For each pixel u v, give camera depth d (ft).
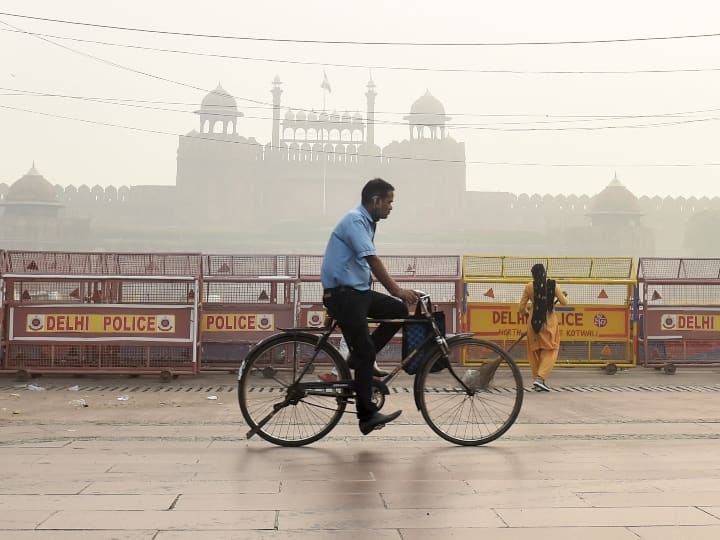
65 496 10.43
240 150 354.33
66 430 17.46
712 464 12.89
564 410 21.08
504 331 32.19
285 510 9.69
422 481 11.48
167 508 9.77
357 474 12.04
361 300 14.42
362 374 14.43
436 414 15.44
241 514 9.48
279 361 15.12
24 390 26.21
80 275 28.76
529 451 14.32
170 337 29.17
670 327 32.42
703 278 32.58
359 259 14.35
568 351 32.04
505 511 9.62
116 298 29.53
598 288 32.14
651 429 17.42
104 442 15.46
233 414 20.57
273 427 14.85
